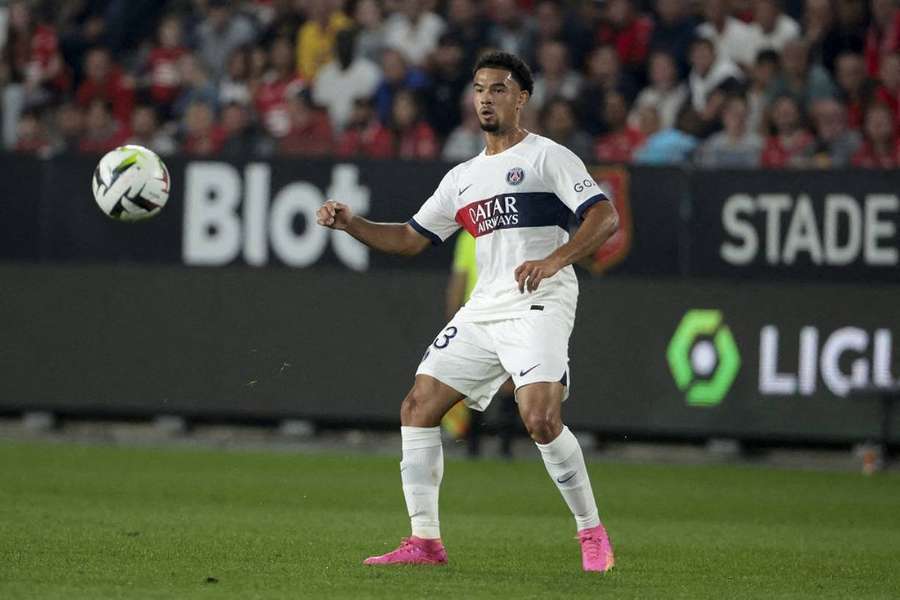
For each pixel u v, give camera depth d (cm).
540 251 2453
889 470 4906
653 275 5109
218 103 6531
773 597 2277
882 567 2720
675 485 4350
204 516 3334
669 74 5978
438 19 6588
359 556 2648
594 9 6384
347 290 5272
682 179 5091
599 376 5100
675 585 2375
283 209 5306
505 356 2425
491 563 2594
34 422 5491
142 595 2109
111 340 5403
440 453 2512
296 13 6662
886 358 4912
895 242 4941
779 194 5022
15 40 6806
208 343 5350
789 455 5156
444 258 5250
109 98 6550
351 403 5259
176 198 5375
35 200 5453
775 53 5819
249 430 5478
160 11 7144
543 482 4344
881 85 5609
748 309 5012
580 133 5684
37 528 2992
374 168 5244
